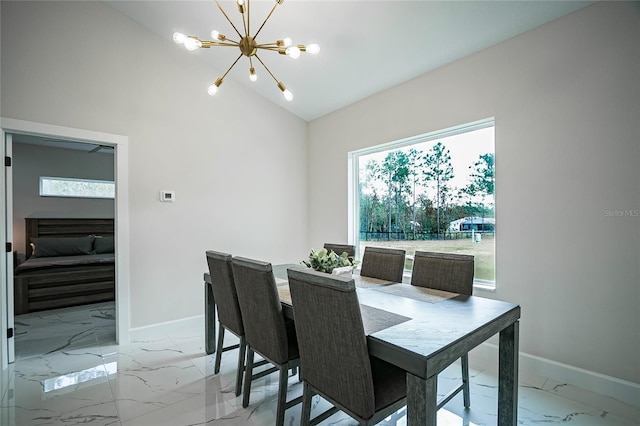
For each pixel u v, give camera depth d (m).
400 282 2.46
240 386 2.12
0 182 2.51
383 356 1.25
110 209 5.99
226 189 3.66
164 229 3.24
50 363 2.59
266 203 3.99
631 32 1.93
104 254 5.18
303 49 2.16
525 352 2.39
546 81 2.27
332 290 1.27
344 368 1.30
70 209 5.61
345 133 3.88
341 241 3.95
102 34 2.91
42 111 2.63
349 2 2.40
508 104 2.46
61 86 2.71
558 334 2.23
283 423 1.73
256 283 1.77
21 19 2.56
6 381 2.30
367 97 3.60
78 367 2.52
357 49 2.87
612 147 2.00
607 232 2.02
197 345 2.97
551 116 2.25
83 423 1.83
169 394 2.13
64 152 5.58
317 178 4.29
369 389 1.26
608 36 2.01
